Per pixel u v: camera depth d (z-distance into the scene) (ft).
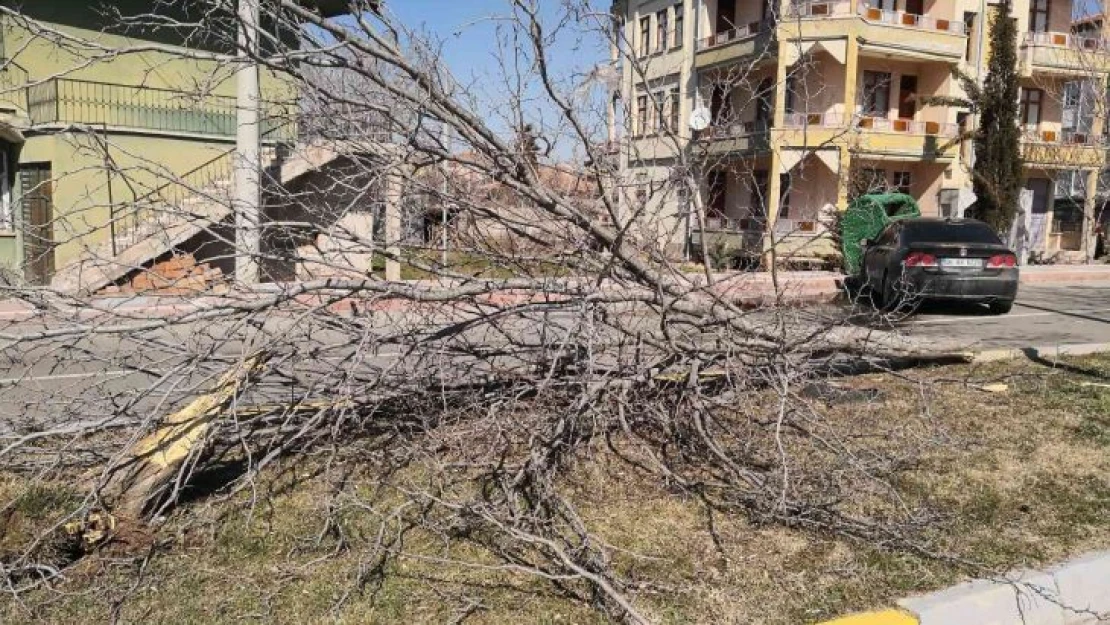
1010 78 80.64
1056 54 91.71
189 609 10.22
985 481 14.78
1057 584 11.41
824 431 16.30
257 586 10.77
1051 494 14.25
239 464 14.57
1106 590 11.71
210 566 11.27
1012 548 12.27
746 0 83.41
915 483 14.64
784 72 72.13
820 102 80.64
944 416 18.60
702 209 17.28
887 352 21.17
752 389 15.80
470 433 14.40
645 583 10.89
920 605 10.62
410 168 14.43
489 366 15.78
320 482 13.93
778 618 10.34
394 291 13.12
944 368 24.09
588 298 13.94
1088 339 32.94
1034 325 37.58
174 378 14.02
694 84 82.43
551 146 15.44
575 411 13.88
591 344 13.42
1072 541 12.52
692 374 14.87
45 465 13.11
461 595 10.65
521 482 13.53
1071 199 96.89
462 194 14.67
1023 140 91.35
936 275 39.88
